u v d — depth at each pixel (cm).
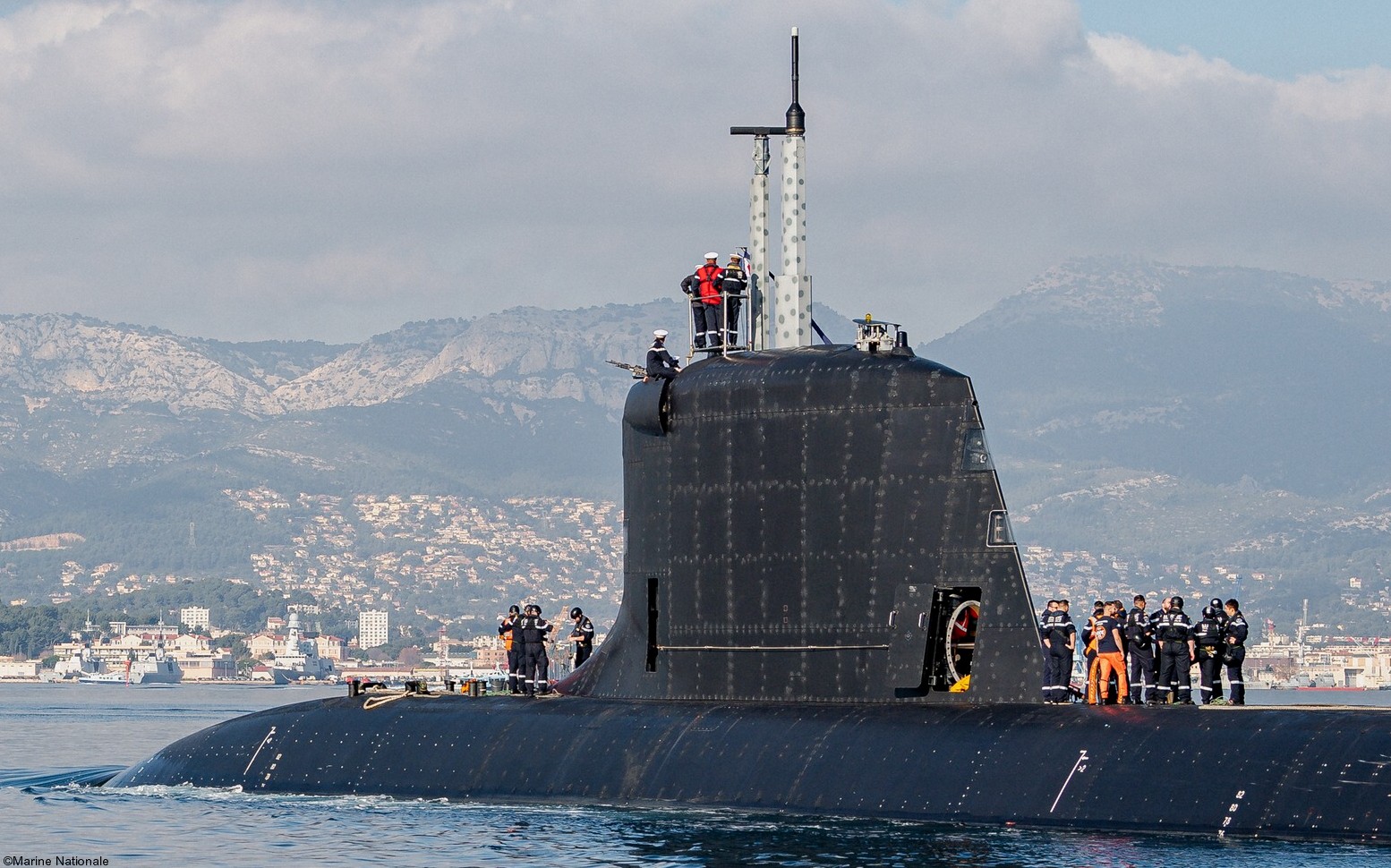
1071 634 7869
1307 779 6719
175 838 8225
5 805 9756
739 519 8194
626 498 8781
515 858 7319
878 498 7831
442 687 10106
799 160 8862
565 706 8769
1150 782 6981
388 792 9044
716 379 8281
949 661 7788
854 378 7906
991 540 7625
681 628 8425
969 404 7688
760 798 7744
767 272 9025
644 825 7806
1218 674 8200
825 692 7975
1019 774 7225
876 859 6831
